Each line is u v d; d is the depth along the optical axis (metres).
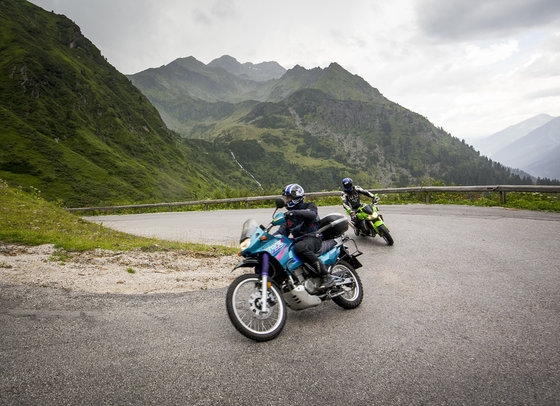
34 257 7.08
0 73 183.38
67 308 4.66
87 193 133.25
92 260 7.17
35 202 15.00
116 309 4.69
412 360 3.38
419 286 5.56
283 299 4.09
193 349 3.62
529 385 2.94
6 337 3.81
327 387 2.96
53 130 168.88
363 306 4.84
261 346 3.71
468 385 2.96
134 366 3.28
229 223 16.02
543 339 3.71
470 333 3.90
